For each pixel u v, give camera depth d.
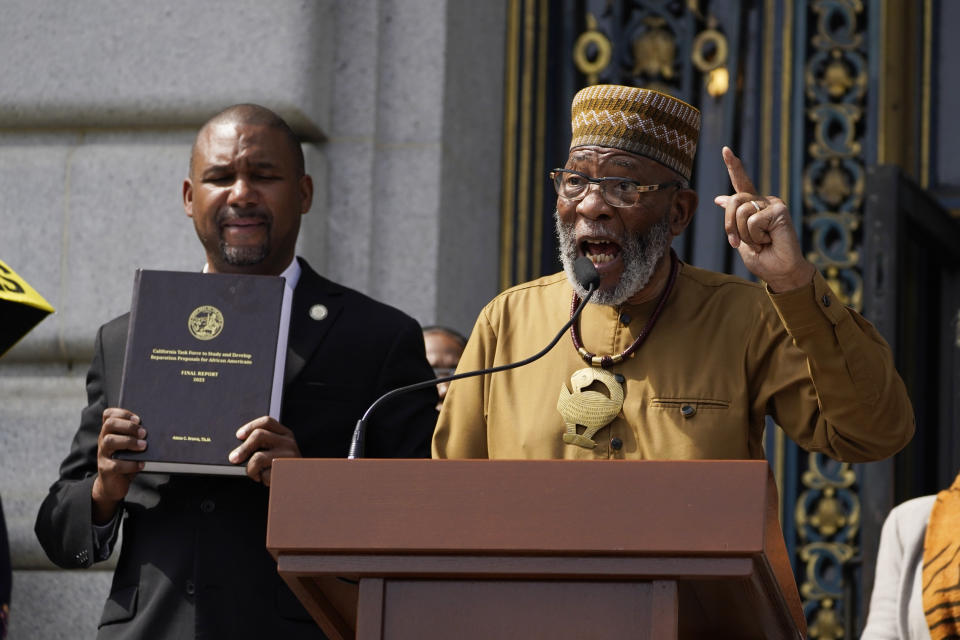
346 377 13.34
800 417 11.28
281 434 12.26
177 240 19.56
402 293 19.89
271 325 12.51
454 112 20.69
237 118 13.91
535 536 8.18
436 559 8.34
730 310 11.71
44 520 13.30
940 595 13.55
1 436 19.30
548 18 22.75
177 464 12.21
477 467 8.33
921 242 21.70
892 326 19.97
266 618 12.59
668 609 8.08
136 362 12.44
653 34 22.55
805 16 22.14
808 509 20.92
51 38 20.27
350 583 9.14
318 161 19.83
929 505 14.79
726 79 22.23
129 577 12.91
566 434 11.39
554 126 22.55
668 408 11.34
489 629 8.36
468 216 21.14
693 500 8.06
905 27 22.42
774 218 10.03
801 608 9.74
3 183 19.97
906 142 22.25
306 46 19.73
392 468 8.42
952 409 22.02
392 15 20.56
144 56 20.02
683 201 11.86
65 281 19.64
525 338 12.05
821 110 21.92
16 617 18.84
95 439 13.52
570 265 11.50
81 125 20.25
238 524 12.82
